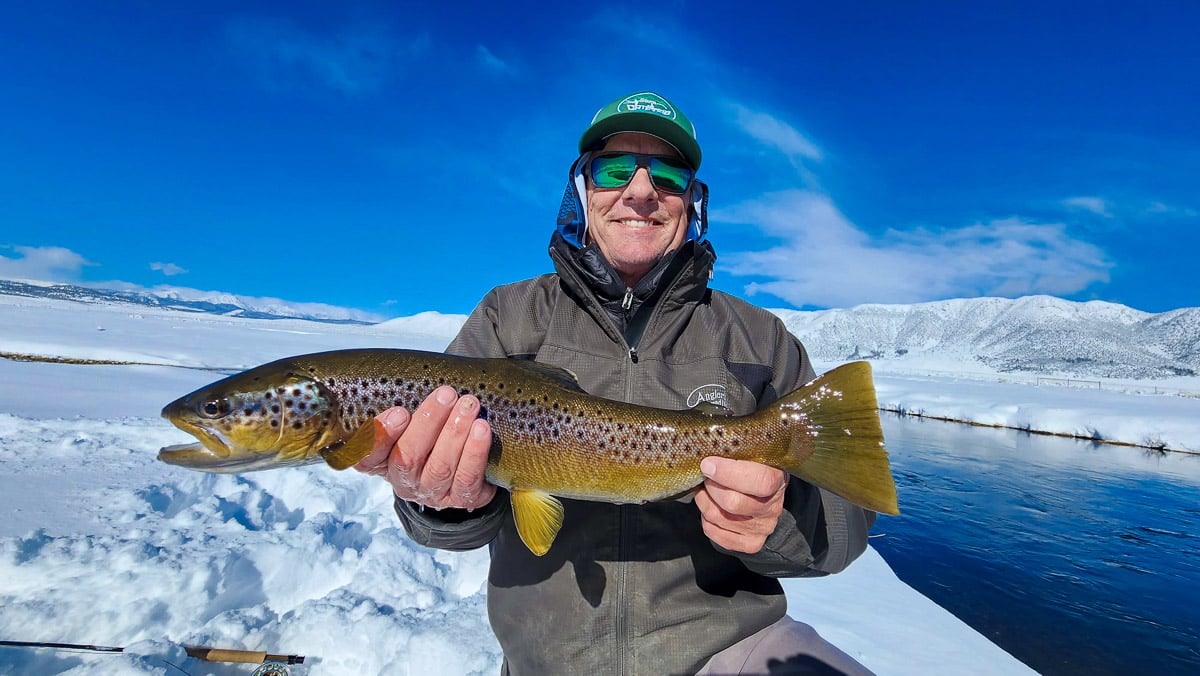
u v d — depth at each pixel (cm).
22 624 91
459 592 119
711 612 67
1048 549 237
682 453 66
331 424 65
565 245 74
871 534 249
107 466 167
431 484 57
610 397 71
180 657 90
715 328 76
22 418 216
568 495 66
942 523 266
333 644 97
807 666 66
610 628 65
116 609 96
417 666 93
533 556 68
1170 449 488
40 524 121
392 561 121
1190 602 193
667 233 79
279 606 112
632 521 67
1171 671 153
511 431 65
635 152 77
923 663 110
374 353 68
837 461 64
